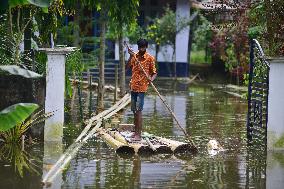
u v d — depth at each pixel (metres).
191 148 17.47
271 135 17.91
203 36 52.09
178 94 37.59
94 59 40.44
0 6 11.80
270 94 17.81
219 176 14.55
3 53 19.70
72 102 26.80
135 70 18.38
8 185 13.30
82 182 13.60
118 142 17.75
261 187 13.56
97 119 23.22
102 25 30.14
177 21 49.94
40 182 13.59
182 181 13.93
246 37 34.25
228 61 43.62
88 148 17.69
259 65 19.20
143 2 51.97
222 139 19.97
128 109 28.42
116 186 13.32
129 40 48.22
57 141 18.48
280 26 19.36
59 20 25.02
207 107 30.03
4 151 16.88
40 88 18.44
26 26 21.41
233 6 22.86
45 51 18.23
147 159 16.36
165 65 51.69
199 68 54.91
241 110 28.83
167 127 22.56
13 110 11.16
